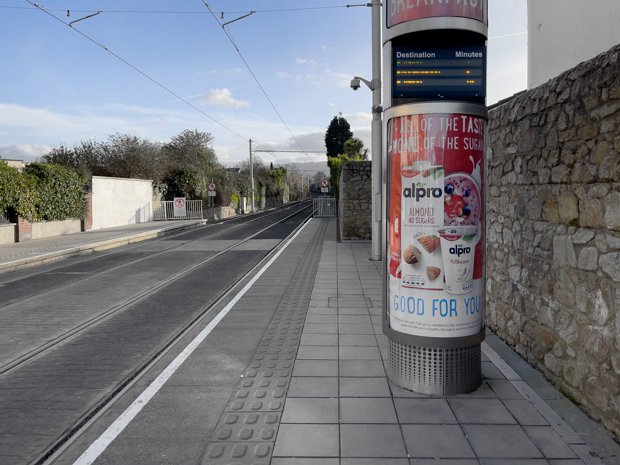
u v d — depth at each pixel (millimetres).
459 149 4176
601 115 3586
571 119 4035
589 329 3791
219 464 3270
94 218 26594
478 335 4289
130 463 3334
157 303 8320
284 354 5469
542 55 5324
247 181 57250
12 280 11055
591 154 3738
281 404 4148
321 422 3799
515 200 5273
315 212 37656
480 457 3264
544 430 3607
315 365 5066
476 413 3893
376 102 12367
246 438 3598
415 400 4156
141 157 37219
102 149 37562
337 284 9555
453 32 4160
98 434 3752
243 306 7902
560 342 4277
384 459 3260
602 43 4145
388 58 4402
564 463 3184
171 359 5414
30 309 8047
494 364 4945
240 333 6359
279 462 3258
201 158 47469
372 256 12797
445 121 4156
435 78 4309
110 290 9562
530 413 3879
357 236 17688
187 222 32125
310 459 3283
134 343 6094
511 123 5379
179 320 7176
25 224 19891
